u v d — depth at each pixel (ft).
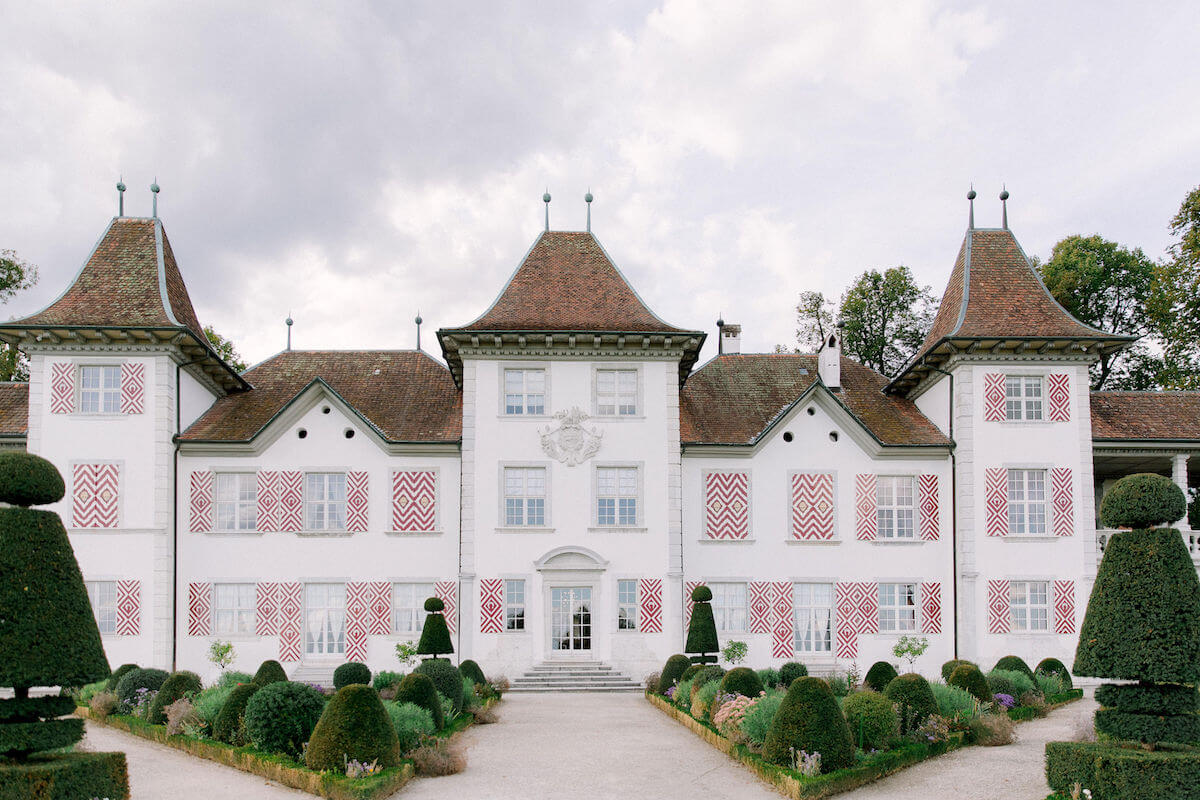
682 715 79.71
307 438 111.86
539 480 108.88
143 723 72.90
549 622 106.52
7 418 116.16
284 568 109.60
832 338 125.29
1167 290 144.46
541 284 115.34
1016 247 121.70
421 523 111.24
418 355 129.08
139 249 114.62
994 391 113.09
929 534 113.91
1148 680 55.31
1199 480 138.92
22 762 48.88
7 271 168.25
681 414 119.44
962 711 73.05
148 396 107.04
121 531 105.50
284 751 60.64
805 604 113.09
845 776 56.54
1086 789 52.06
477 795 55.11
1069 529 111.55
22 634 49.67
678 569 107.86
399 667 108.37
